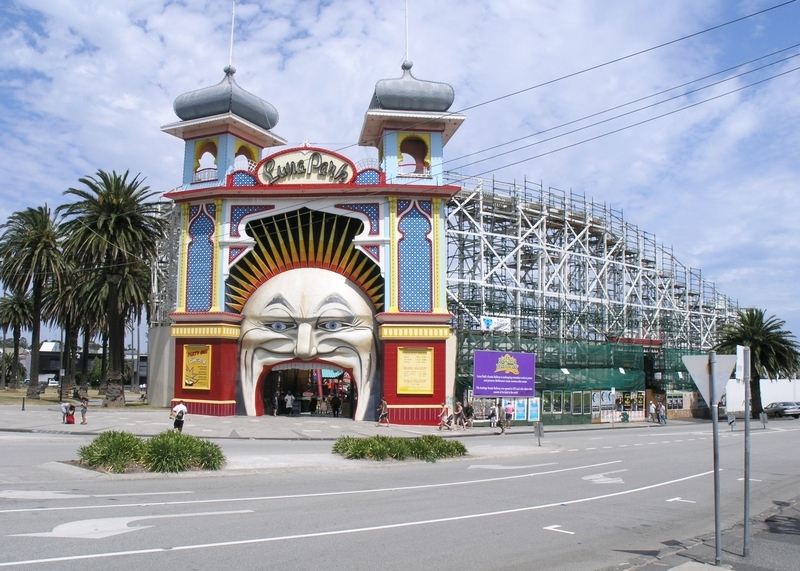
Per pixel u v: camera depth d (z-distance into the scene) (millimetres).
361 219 43281
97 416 41375
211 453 19312
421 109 44000
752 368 64188
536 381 50125
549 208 60344
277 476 19094
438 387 41688
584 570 10172
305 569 9305
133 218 49375
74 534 10609
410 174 44000
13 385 85125
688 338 76688
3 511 12250
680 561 11109
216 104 44406
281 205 43562
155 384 52906
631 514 15094
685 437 40938
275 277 43875
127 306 56156
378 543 11023
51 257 54344
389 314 41688
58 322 70250
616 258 68500
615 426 52156
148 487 15891
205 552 9883
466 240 56750
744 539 11656
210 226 44219
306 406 49969
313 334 42500
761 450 32719
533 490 17984
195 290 44188
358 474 20156
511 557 10656
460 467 23109
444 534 11984
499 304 54844
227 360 43219
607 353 56938
